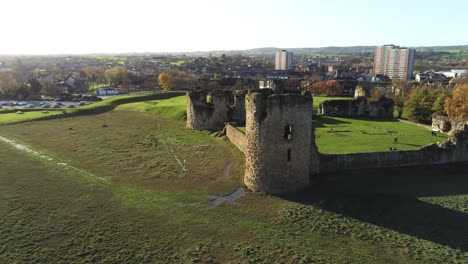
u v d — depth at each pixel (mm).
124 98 116250
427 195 38625
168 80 158250
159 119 85500
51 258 27172
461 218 33375
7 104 118875
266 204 36281
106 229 31609
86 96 140000
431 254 27672
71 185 41938
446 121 69375
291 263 26641
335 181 42062
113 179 44000
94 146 59344
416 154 46875
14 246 28750
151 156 53469
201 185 41906
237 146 56250
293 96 36688
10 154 54406
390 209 35031
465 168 47219
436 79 189125
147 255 27656
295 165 38344
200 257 27438
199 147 58188
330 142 59156
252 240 29859
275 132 36969
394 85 148250
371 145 56938
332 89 139375
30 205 36406
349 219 33094
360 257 27359
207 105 72875
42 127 75750
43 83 160125
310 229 31562
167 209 35594
